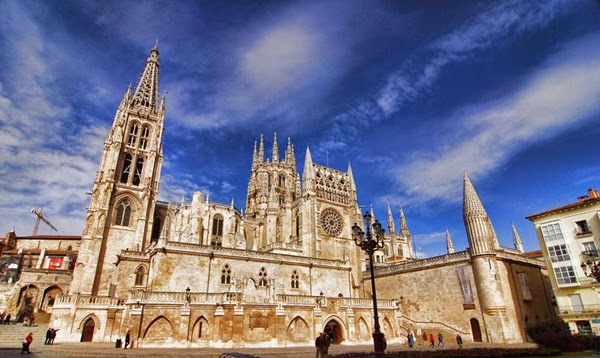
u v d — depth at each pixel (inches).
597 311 1779.0
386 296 2561.5
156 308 1544.0
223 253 2031.3
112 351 1289.4
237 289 1756.9
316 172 3270.2
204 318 1615.4
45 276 2689.5
